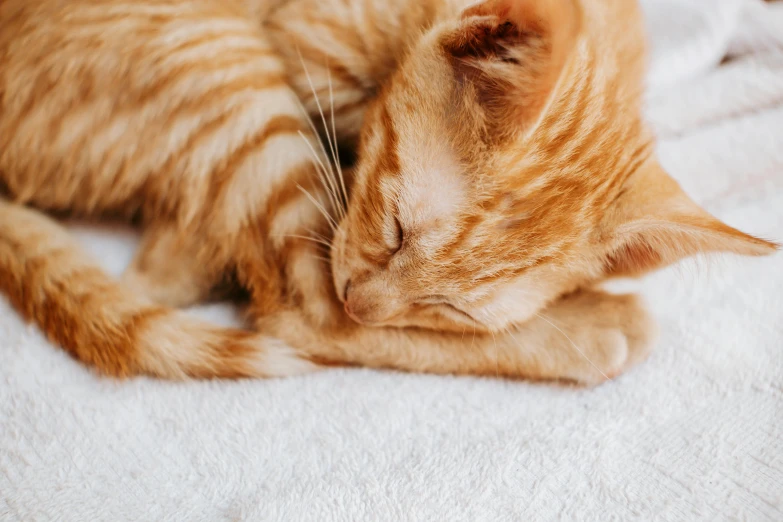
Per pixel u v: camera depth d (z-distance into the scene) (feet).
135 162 1.07
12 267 1.02
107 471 0.93
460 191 0.94
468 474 0.93
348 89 1.11
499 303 1.00
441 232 0.96
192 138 1.06
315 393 1.00
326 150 1.14
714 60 1.39
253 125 1.05
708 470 0.94
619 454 0.96
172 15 1.06
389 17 1.07
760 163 1.26
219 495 0.92
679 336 1.06
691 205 0.99
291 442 0.96
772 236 1.17
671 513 0.91
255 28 1.12
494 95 0.91
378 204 0.99
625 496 0.92
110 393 0.98
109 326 1.00
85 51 1.05
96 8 1.06
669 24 1.35
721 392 1.01
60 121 1.07
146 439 0.95
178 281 1.07
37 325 1.01
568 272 1.02
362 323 1.01
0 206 1.08
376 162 1.00
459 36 0.92
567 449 0.96
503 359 1.03
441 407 1.00
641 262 1.03
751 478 0.94
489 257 0.97
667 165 1.24
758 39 1.42
